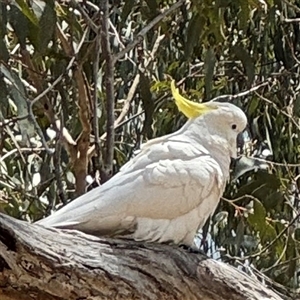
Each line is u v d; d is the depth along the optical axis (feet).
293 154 16.56
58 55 12.76
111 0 15.14
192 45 13.11
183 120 15.38
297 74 16.62
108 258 8.91
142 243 9.47
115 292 8.82
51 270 8.28
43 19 10.93
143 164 9.77
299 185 16.33
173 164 9.71
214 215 15.23
